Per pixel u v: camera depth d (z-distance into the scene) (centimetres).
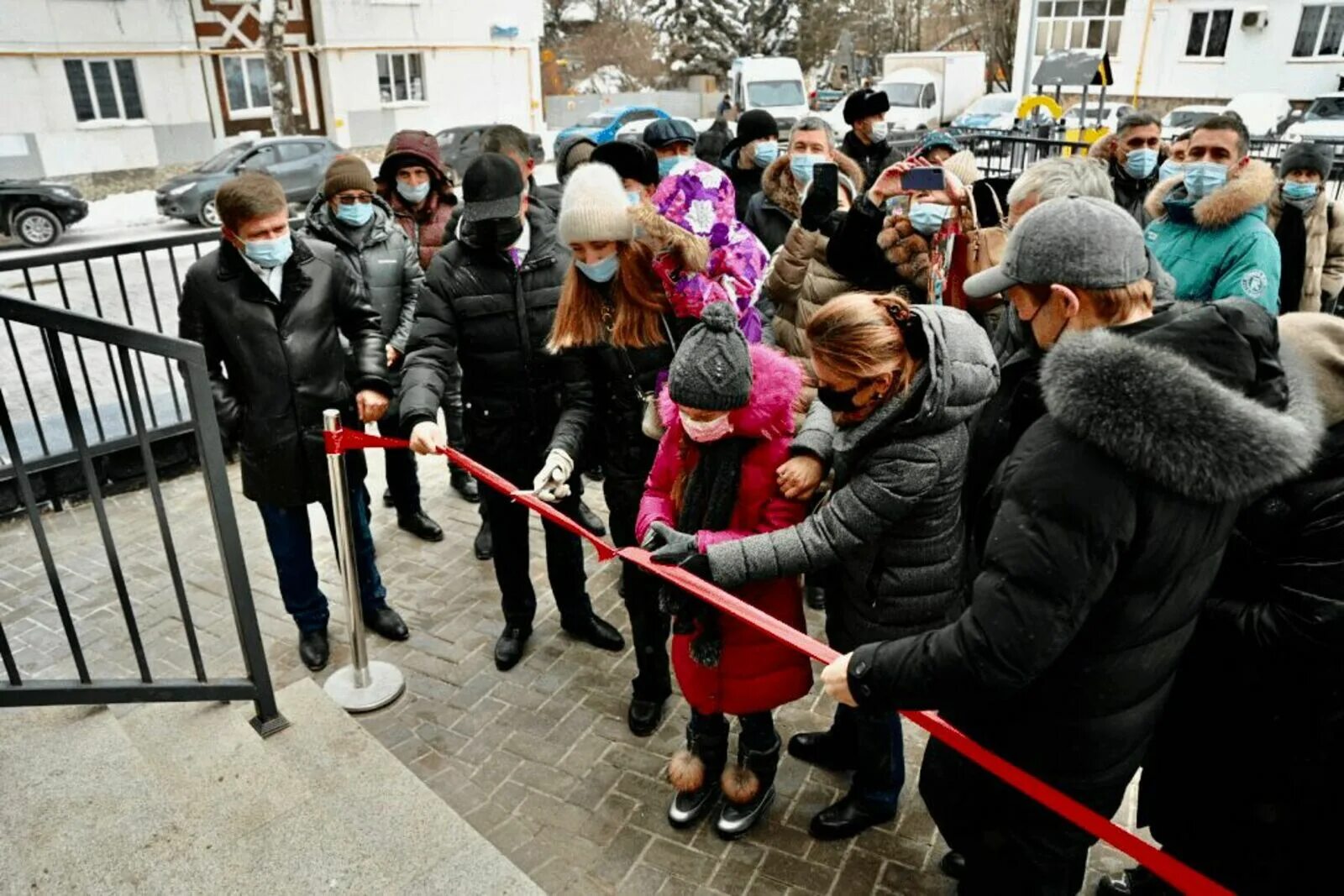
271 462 335
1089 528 141
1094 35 2700
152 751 256
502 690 344
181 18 2045
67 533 467
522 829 275
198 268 322
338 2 2281
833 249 328
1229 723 182
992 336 315
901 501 206
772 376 230
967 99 2680
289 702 288
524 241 331
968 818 188
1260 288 333
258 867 222
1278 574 167
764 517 239
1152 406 133
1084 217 162
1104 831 159
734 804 268
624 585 303
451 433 505
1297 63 2455
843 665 174
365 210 423
